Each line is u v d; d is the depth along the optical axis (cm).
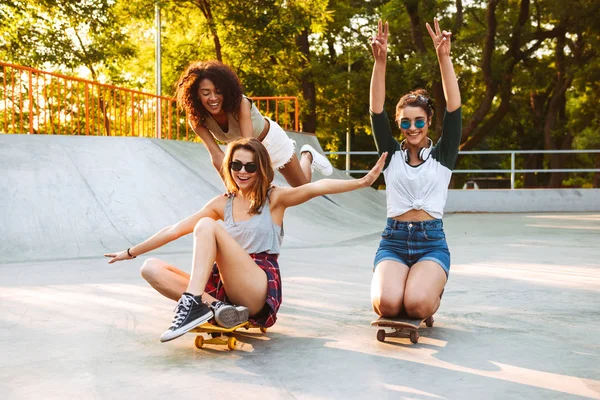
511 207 1819
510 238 998
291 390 283
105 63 2608
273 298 368
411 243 394
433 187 390
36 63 2405
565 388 284
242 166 371
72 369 318
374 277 386
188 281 377
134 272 646
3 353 347
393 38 2659
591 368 315
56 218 848
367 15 2655
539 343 364
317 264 696
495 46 2448
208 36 2316
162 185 993
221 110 452
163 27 2458
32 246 786
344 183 370
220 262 360
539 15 2780
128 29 2678
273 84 2514
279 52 2273
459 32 2542
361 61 2902
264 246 375
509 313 444
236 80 448
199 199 998
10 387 289
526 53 2592
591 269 650
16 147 975
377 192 1834
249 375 306
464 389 283
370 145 3703
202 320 336
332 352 347
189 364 326
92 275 627
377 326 384
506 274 618
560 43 2703
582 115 2953
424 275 371
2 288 553
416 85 2597
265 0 2045
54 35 2456
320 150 1691
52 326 411
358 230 1112
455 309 458
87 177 950
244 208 381
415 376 303
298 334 390
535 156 3453
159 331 398
